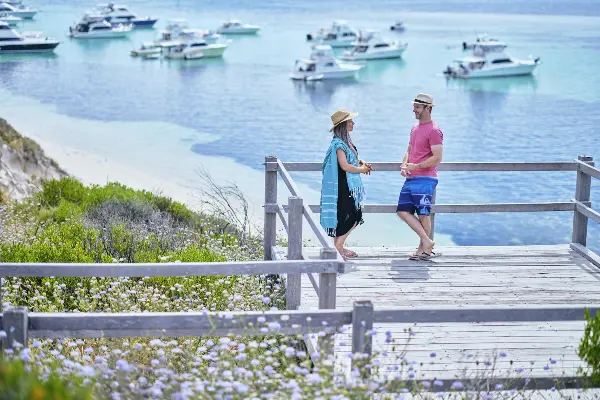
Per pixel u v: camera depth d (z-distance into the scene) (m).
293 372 8.73
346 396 8.35
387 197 56.69
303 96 118.81
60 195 34.16
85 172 64.44
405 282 15.38
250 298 15.22
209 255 18.75
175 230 26.27
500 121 97.31
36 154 51.47
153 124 91.75
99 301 16.17
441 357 11.66
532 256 17.25
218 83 132.38
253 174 64.75
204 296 15.94
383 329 12.86
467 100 117.44
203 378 9.80
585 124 94.31
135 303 15.63
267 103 111.25
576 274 16.03
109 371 9.06
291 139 84.00
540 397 10.63
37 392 5.51
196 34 177.62
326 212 15.94
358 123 94.62
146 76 141.25
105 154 72.69
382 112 103.94
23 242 21.83
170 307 15.01
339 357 11.16
